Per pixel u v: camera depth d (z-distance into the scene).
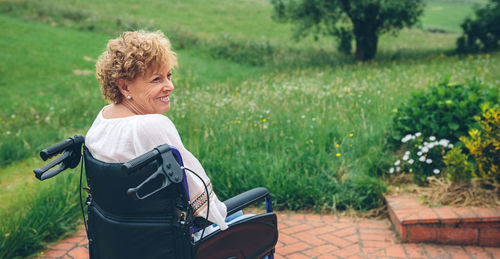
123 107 1.68
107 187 1.59
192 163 1.61
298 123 5.57
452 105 4.22
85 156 1.69
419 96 4.59
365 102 6.44
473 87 4.43
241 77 12.92
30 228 3.28
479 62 12.27
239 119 5.77
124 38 1.62
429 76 9.79
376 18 16.39
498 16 17.77
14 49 15.45
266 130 5.28
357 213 3.80
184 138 4.93
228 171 4.22
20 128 7.05
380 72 11.46
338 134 5.08
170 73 1.72
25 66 13.48
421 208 3.38
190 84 10.64
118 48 1.59
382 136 4.80
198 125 5.45
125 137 1.54
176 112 6.15
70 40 17.92
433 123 4.24
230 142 4.89
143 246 1.61
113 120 1.61
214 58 17.47
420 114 4.40
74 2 27.50
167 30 19.31
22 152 5.77
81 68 13.91
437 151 4.02
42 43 16.91
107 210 1.64
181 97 7.08
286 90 7.97
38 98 9.92
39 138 6.38
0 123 7.17
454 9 53.03
